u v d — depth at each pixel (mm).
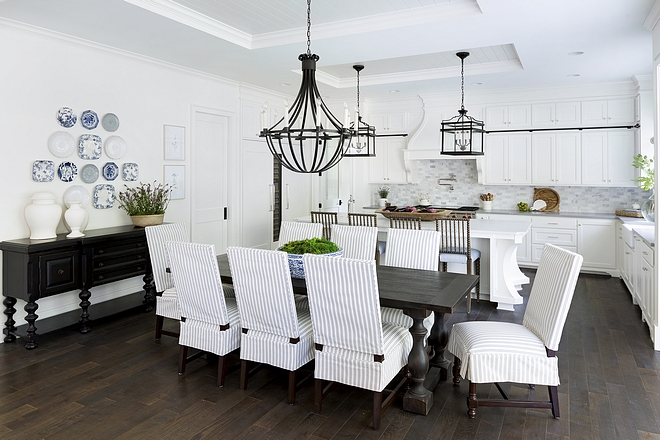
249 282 2816
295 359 2803
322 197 8102
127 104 4871
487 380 2557
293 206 7750
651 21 3645
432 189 7781
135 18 3746
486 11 3592
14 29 3865
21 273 3740
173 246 3062
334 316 2568
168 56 4953
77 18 3752
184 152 5594
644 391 2963
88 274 4113
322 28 4262
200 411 2738
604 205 6750
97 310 4488
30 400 2863
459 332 2836
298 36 4402
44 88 4125
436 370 3154
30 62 4012
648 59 5043
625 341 3855
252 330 2951
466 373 2611
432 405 2820
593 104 6395
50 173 4199
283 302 2736
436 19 3844
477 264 5059
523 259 6781
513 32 4109
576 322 4363
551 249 2811
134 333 4105
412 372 2734
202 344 3131
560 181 6656
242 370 3016
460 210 7145
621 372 3252
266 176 7051
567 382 3102
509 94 6824
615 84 6230
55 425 2572
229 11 3949
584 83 6340
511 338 2643
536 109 6727
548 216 6574
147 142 5113
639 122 5930
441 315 3172
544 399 2879
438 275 3311
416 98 7445
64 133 4285
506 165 6965
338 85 6738
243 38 4539
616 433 2480
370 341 2510
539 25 3918
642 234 4438
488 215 6891
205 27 4098
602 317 4508
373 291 2396
